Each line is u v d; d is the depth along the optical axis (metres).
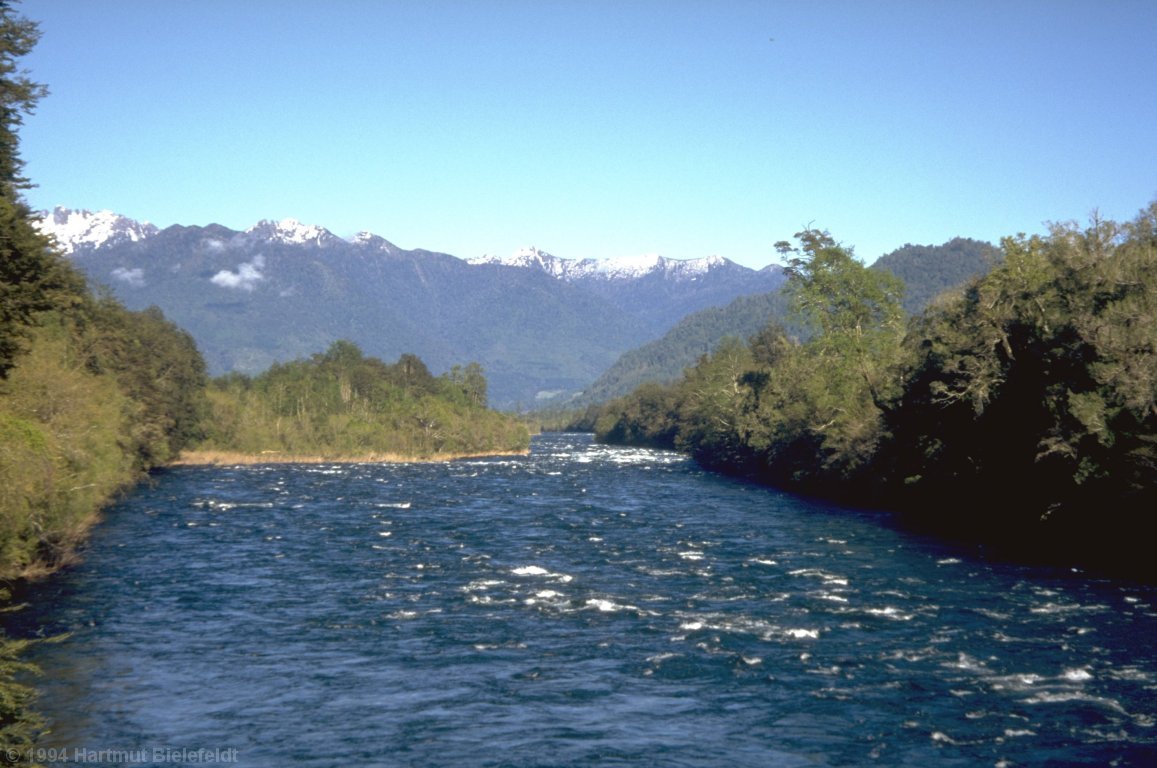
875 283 98.19
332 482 99.38
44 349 58.19
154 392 105.81
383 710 24.23
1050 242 56.50
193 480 100.94
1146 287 45.09
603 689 25.95
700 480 104.38
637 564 45.59
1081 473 44.91
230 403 145.50
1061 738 22.06
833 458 79.00
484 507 73.69
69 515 44.66
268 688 26.03
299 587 40.09
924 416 60.81
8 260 29.16
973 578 41.31
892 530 58.47
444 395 198.50
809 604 36.03
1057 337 47.31
